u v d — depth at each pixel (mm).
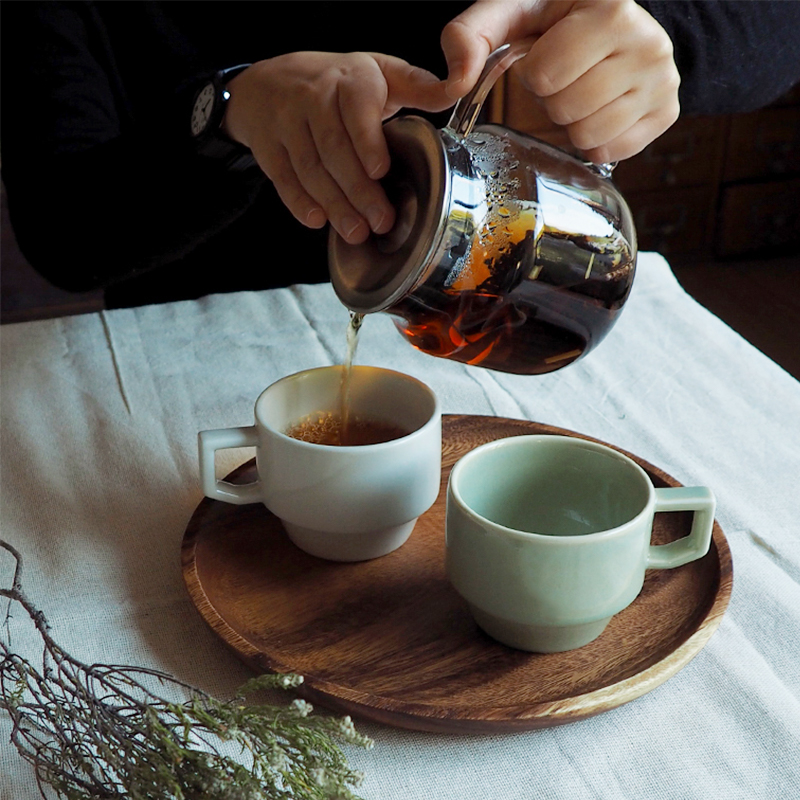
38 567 701
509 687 620
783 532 715
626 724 606
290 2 1129
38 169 1029
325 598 677
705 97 1044
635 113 704
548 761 592
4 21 1061
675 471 768
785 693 618
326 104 698
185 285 1252
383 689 619
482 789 581
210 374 883
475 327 647
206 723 530
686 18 981
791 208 2371
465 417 815
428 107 727
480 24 664
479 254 624
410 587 686
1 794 579
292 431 731
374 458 666
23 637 652
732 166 2281
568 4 693
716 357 895
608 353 902
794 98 2238
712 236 2375
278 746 522
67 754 549
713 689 621
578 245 643
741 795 575
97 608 672
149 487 767
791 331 2051
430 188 612
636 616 660
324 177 679
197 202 986
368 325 950
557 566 607
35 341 928
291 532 703
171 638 654
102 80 1098
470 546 623
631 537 614
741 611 664
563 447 676
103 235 1026
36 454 796
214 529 724
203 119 835
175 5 1143
